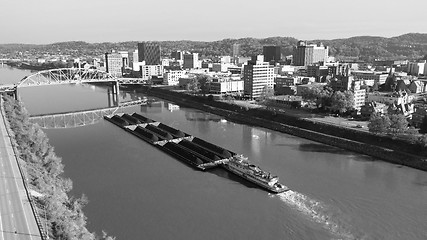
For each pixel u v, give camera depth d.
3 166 131.75
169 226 114.25
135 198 134.50
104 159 179.12
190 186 147.25
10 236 87.00
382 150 187.00
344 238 108.75
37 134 180.62
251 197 137.00
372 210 125.94
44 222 94.69
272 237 108.81
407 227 114.94
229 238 108.00
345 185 147.88
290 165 171.75
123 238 106.88
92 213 121.88
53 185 126.12
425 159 171.75
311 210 125.88
